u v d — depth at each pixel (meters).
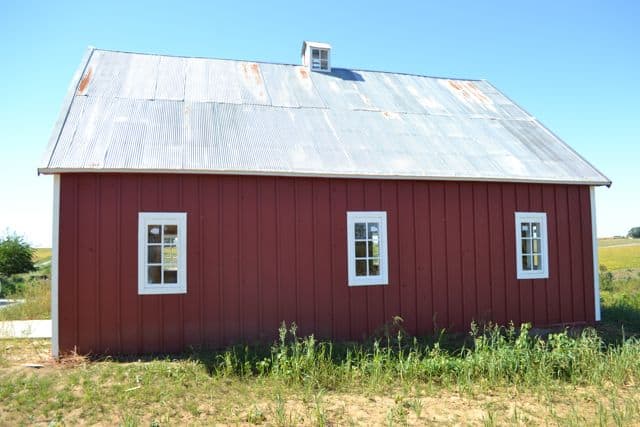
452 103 14.22
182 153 9.65
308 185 10.16
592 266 12.04
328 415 6.33
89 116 10.21
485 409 6.68
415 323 10.61
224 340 9.51
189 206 9.51
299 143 10.77
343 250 10.27
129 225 9.22
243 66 13.88
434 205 10.93
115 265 9.13
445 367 7.87
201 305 9.45
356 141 11.29
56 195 8.99
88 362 8.51
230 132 10.68
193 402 6.62
